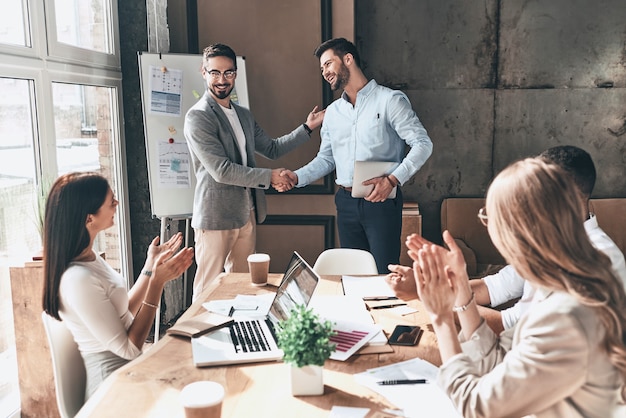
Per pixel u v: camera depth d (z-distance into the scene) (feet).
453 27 15.56
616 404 4.27
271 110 15.24
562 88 15.61
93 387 6.91
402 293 7.61
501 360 5.28
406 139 12.40
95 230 7.11
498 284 8.02
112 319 6.80
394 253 12.69
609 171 15.81
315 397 5.49
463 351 5.35
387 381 5.76
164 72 13.33
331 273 10.53
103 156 13.29
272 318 7.47
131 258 14.46
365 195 12.08
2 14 9.70
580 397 4.24
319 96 15.06
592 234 6.73
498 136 15.89
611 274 4.28
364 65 15.89
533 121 15.79
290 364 5.50
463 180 16.14
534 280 4.36
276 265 15.85
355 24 14.85
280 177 12.39
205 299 8.34
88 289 6.72
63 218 6.81
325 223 15.46
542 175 4.30
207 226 12.25
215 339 6.82
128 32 13.85
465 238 15.67
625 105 15.53
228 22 14.98
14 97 10.08
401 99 12.39
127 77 13.98
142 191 14.30
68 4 11.81
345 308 7.72
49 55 10.90
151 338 13.74
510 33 15.48
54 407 9.84
